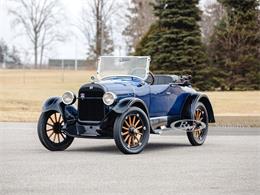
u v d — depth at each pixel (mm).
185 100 14227
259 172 9672
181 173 9555
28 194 7734
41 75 66000
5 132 17625
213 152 12578
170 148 13508
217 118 23672
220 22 43125
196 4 40656
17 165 10414
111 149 13234
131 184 8516
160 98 13484
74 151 12805
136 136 12398
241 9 42062
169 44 40031
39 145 13953
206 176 9250
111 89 12430
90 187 8258
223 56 41875
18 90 42406
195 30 40469
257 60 41406
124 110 12164
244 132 18219
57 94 39312
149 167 10250
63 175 9312
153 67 40344
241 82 41188
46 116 12883
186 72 39625
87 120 12594
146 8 73875
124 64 13828
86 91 12562
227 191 7988
